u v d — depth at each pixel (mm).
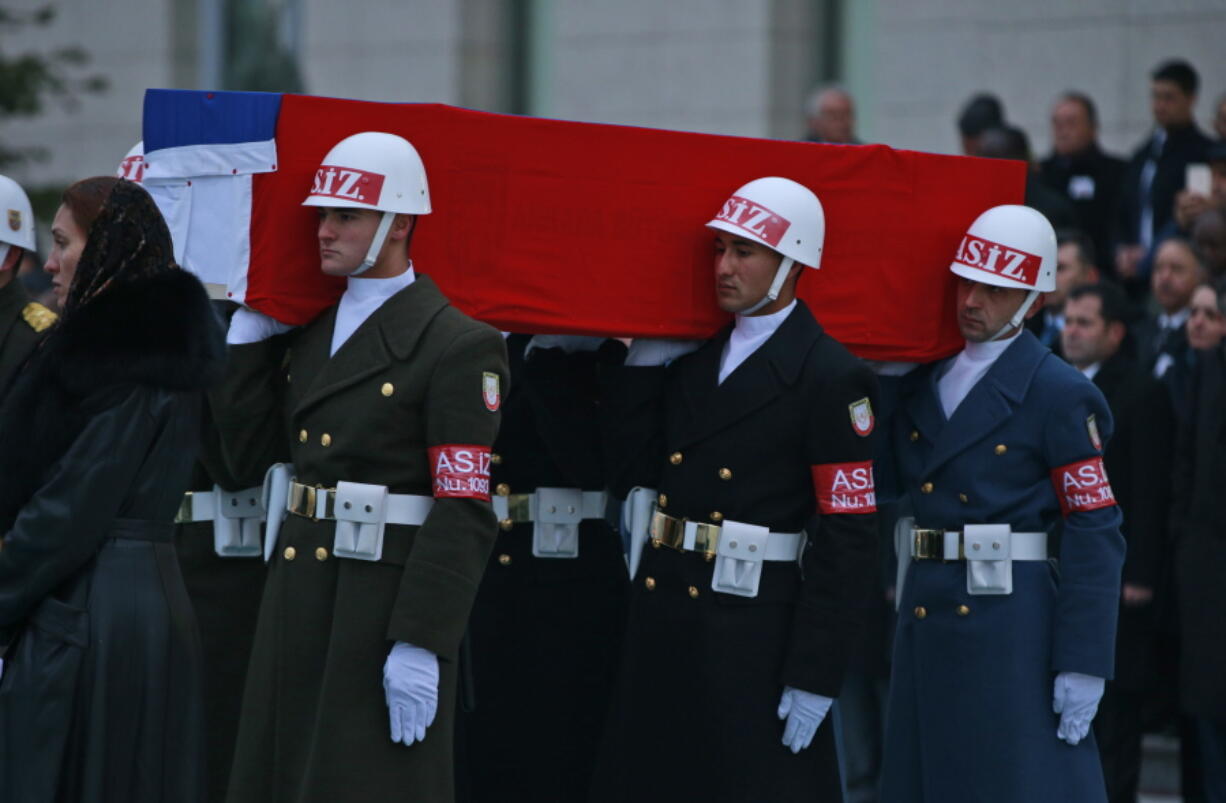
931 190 16422
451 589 13750
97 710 13656
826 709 15109
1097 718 20828
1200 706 20094
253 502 16094
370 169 14023
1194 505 20453
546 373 16297
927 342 16469
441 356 13984
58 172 43594
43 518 13469
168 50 42750
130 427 13688
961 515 15953
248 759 14367
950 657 15922
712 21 38562
